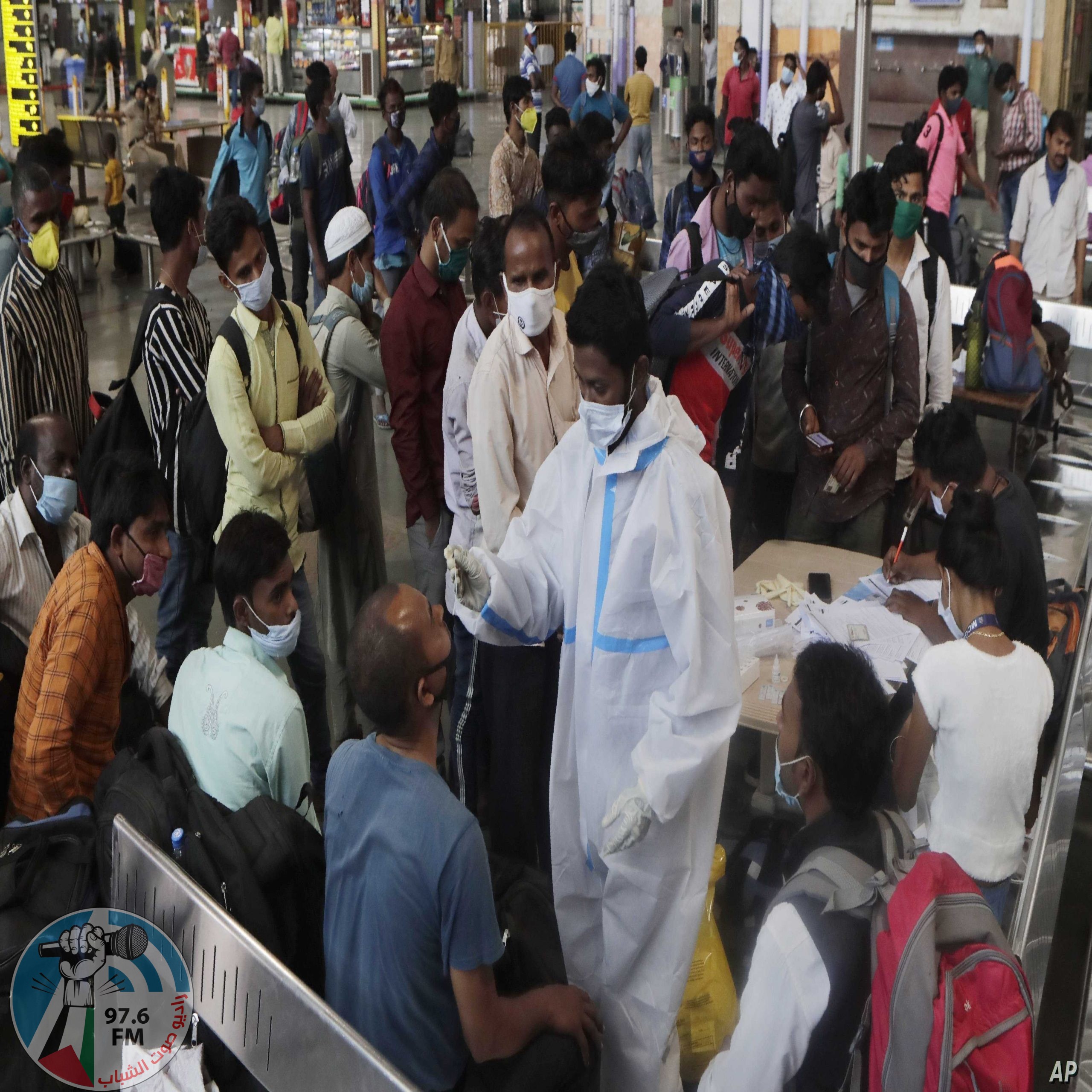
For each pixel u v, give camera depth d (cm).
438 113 797
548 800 316
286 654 284
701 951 265
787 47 1439
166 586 403
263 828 238
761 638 334
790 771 200
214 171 884
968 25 1188
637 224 958
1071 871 273
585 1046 226
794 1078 179
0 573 325
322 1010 177
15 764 294
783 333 363
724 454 391
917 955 163
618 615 231
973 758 254
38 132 1102
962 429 321
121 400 397
